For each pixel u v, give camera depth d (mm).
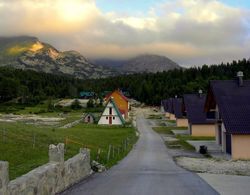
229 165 30672
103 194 16781
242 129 36812
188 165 30516
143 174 24016
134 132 69562
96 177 22250
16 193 12109
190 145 50594
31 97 163875
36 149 26750
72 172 19359
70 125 74625
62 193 16812
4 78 170000
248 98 39812
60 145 17453
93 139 47594
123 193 17188
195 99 69000
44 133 36375
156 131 78062
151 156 38000
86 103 149875
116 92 128875
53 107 139125
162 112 149375
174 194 17141
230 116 37969
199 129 66062
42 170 15023
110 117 92125
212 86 41438
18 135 30453
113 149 37188
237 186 19453
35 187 13883
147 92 192375
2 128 31984
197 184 20016
